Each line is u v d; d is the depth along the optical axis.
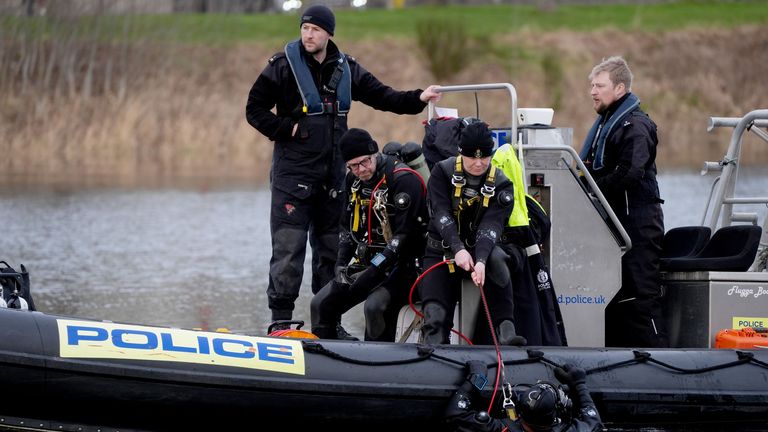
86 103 112.06
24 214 69.00
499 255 23.05
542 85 130.75
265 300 41.97
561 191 25.30
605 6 170.62
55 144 104.75
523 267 23.83
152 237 60.09
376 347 22.61
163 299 41.91
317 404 21.92
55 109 110.50
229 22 146.38
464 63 133.25
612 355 23.66
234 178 92.12
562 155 25.33
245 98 119.06
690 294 26.08
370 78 27.12
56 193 80.81
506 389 22.06
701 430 24.02
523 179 24.23
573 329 25.42
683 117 131.88
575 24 152.75
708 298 25.56
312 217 27.20
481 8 170.88
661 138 125.19
